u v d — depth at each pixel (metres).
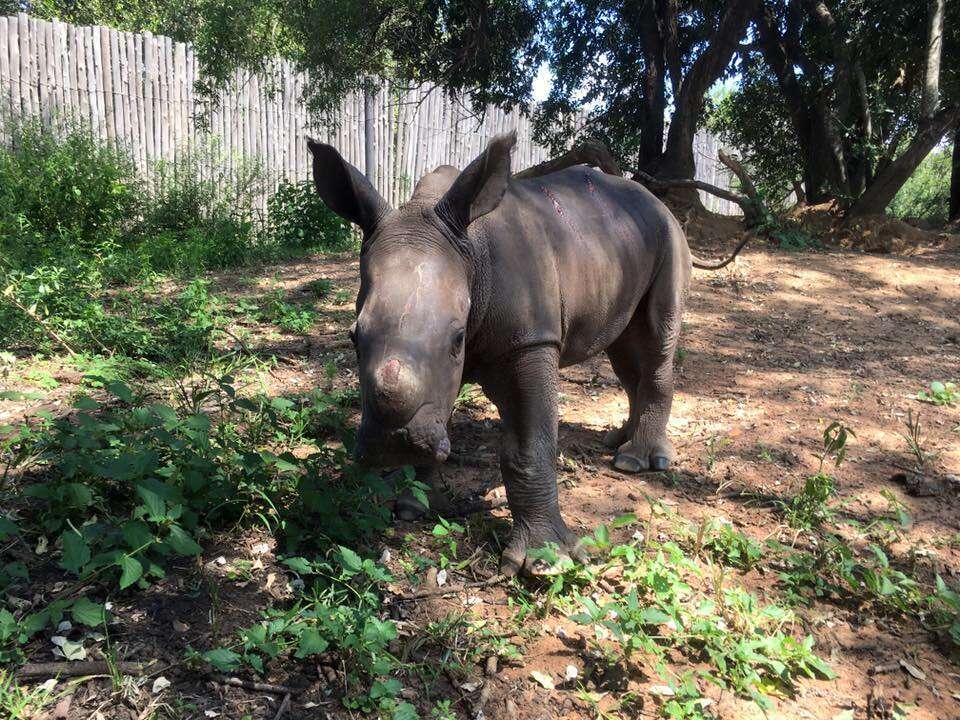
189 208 12.70
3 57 11.62
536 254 3.73
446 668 3.11
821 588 3.86
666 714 2.96
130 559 3.05
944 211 22.95
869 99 15.00
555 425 3.80
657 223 4.77
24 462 4.32
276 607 3.33
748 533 4.36
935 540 4.43
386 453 2.88
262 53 12.34
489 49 11.56
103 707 2.74
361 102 15.23
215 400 5.60
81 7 19.75
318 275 10.51
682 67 14.49
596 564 3.83
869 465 5.34
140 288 8.48
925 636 3.63
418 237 3.21
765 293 10.09
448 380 3.01
